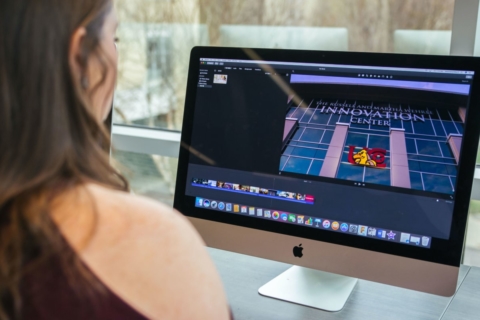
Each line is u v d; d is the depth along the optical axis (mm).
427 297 1009
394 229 915
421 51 1308
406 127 919
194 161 1078
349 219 947
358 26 1366
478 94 869
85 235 412
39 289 397
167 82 1657
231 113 1048
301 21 1428
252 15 1484
